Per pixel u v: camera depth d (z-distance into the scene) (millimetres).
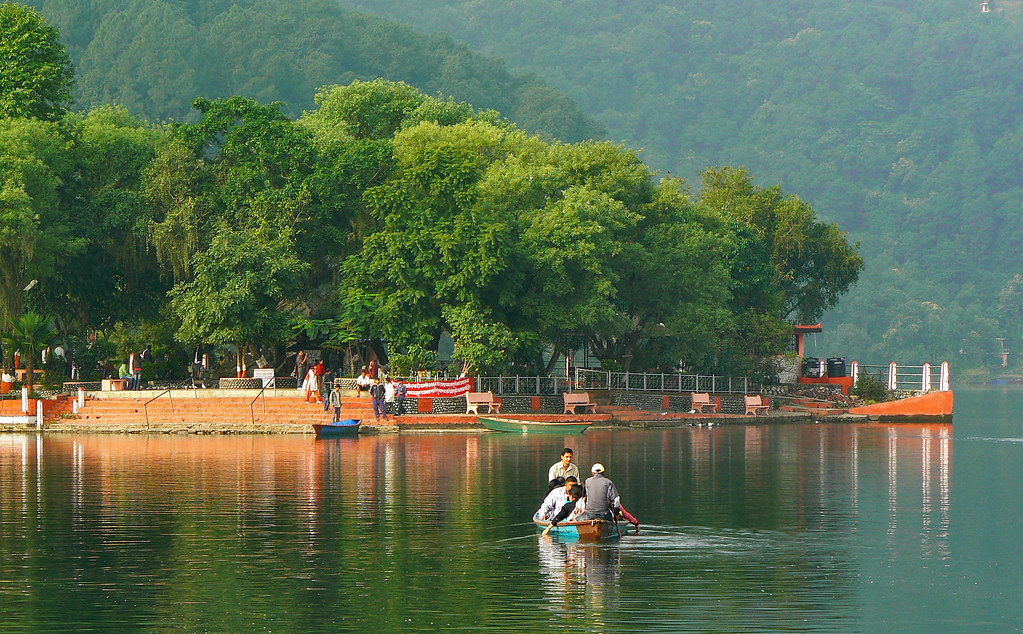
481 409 66812
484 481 38156
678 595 22234
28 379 65438
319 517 30562
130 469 41781
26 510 31719
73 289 77938
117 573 23906
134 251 77000
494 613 20906
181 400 63781
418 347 67000
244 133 73125
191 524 29484
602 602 21672
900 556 26047
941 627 20344
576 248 72500
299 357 69688
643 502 34000
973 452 52219
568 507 28453
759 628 20141
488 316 70188
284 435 59531
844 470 43375
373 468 42281
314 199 74125
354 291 68812
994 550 26719
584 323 72938
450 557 25531
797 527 29578
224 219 72625
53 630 19812
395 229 69625
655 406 77000
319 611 21000
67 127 78500
